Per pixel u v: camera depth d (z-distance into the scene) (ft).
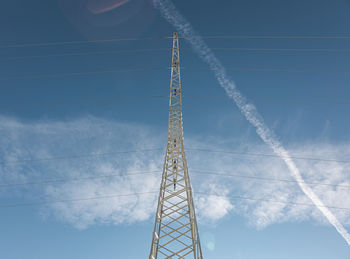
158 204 98.73
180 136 115.96
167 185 105.19
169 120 121.29
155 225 93.61
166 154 111.45
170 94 128.98
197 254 87.45
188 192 99.50
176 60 139.03
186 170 105.40
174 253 90.48
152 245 88.99
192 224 92.79
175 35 145.48
